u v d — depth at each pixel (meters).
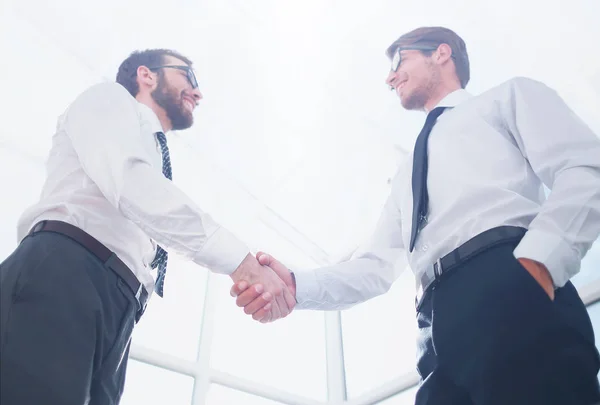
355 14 3.03
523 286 1.17
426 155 1.61
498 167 1.45
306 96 3.41
